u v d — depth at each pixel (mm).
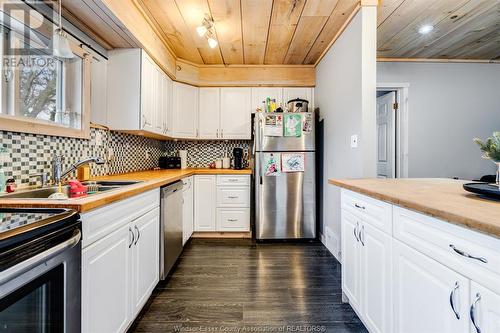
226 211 3336
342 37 2537
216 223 3338
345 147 2457
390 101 3561
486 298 730
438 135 3408
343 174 2504
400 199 1083
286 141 3172
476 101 3426
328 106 2982
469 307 786
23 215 924
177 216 2420
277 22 2438
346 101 2430
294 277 2234
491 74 3428
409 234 1074
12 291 705
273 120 3162
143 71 2393
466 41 2855
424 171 3393
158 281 2014
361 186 1506
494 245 706
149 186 1729
